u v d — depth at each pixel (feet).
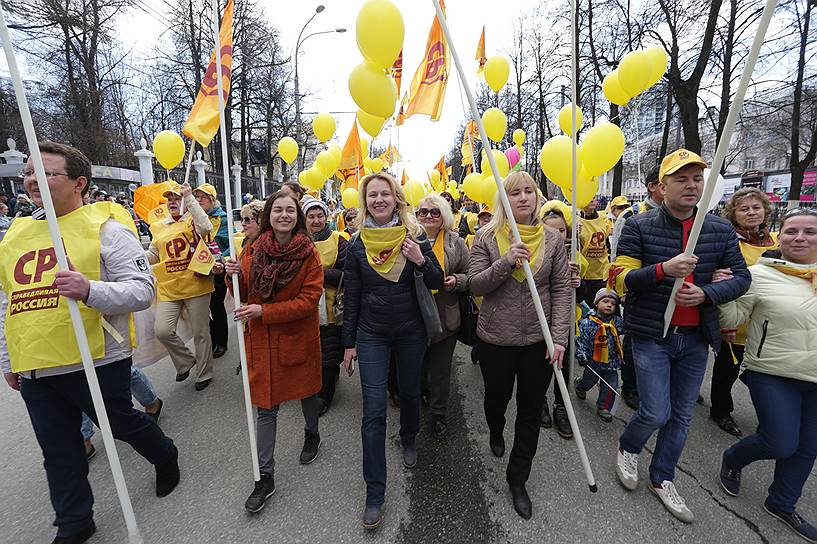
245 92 72.79
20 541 7.05
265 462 7.84
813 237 6.78
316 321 8.65
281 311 7.75
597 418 10.59
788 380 6.82
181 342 12.46
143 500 7.85
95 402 5.94
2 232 31.71
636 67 7.75
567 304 7.43
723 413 10.01
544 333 6.98
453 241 10.35
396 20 6.55
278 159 93.56
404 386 8.24
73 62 61.57
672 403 7.55
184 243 12.13
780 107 44.47
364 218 7.82
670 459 7.48
